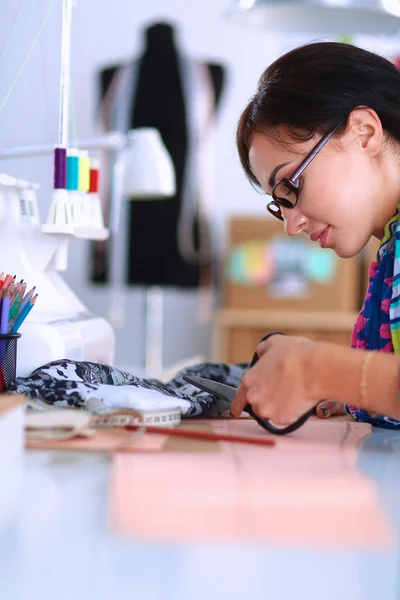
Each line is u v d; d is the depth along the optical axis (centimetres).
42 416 79
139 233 361
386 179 104
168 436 82
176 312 396
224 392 99
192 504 52
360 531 47
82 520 50
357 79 101
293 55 103
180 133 359
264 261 355
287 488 56
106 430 84
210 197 364
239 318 349
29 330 99
